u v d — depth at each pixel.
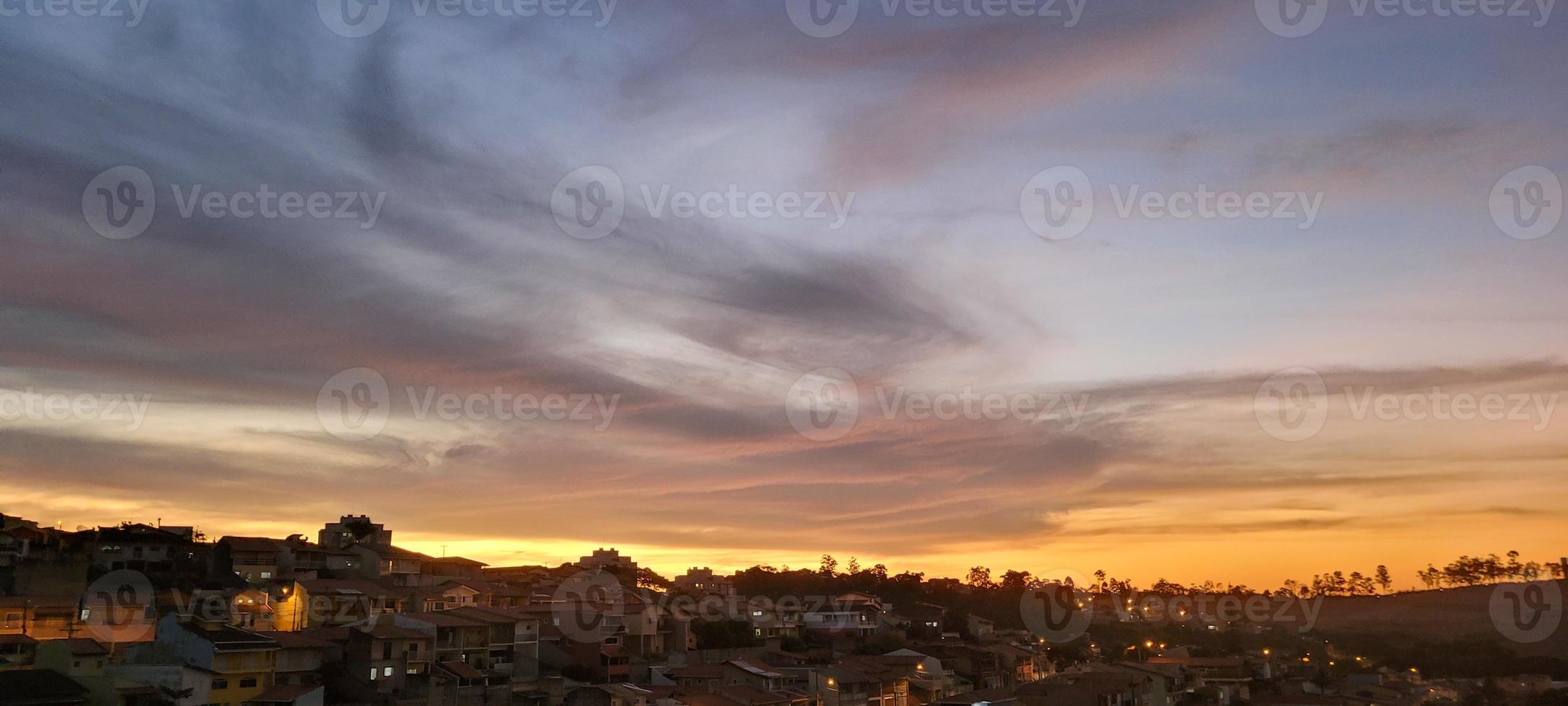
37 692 61.00
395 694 77.12
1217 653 165.12
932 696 110.12
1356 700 113.00
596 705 82.69
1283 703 113.38
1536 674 144.12
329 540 130.50
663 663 105.19
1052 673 137.50
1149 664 128.75
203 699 68.00
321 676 76.88
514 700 79.94
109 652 71.12
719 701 87.25
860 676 102.19
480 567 150.00
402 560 121.69
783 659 114.62
